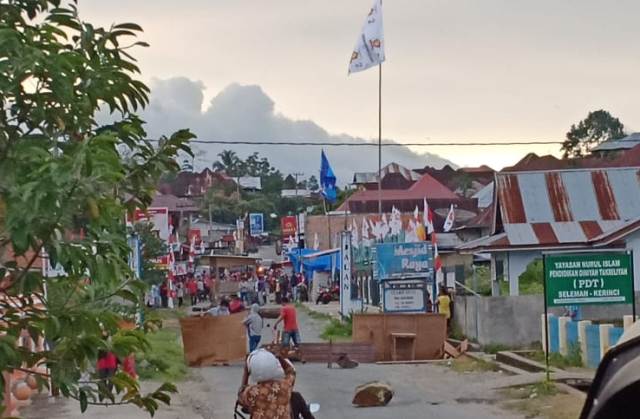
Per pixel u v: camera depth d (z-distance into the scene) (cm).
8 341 513
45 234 475
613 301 1953
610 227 3198
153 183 614
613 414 255
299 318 4831
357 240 5203
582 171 3403
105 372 620
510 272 3231
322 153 4778
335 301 6084
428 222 3769
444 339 2712
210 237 11194
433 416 1644
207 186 14312
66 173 460
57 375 539
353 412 1716
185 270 6594
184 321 2638
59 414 1611
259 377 941
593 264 1953
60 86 538
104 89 578
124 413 1636
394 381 2172
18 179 488
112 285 543
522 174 3381
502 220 3291
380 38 4044
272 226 14575
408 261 3012
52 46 560
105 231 542
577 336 2202
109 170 475
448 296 2966
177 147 619
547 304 1947
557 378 1931
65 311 537
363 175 11912
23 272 527
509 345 2639
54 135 554
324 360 2639
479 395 1861
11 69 516
